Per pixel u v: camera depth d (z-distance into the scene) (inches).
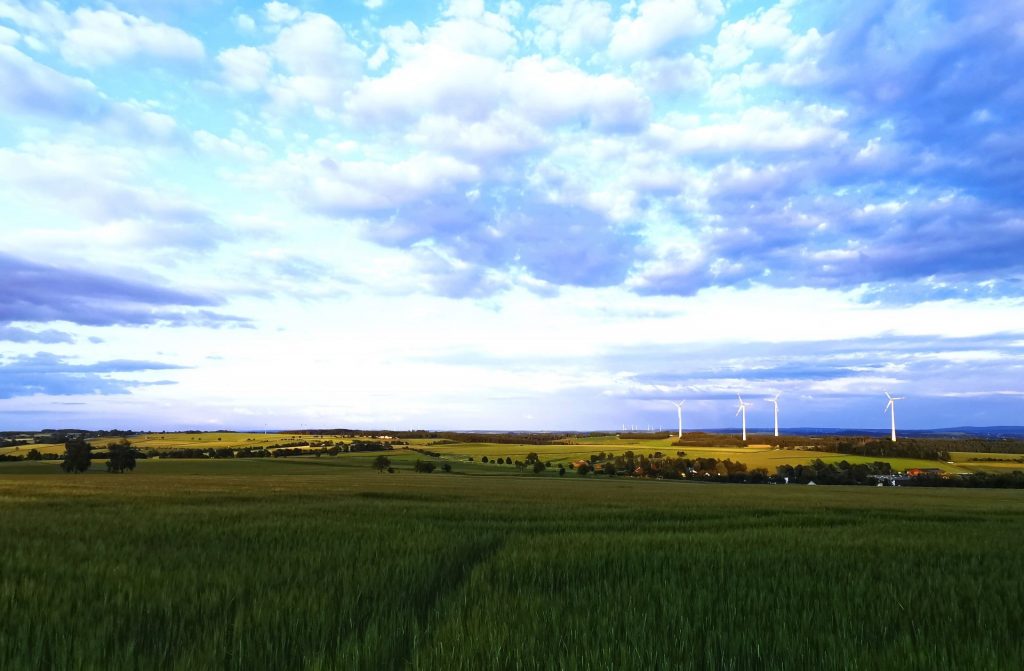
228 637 209.0
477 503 1119.6
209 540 493.7
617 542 508.4
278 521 671.1
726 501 1369.3
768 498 1581.0
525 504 1116.5
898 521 860.0
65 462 3371.1
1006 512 1107.3
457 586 315.6
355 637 202.2
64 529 561.3
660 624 231.6
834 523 816.3
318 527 607.5
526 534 587.8
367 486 1863.9
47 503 960.9
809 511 1048.8
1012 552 479.5
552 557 406.6
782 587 309.7
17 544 446.6
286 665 184.9
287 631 212.4
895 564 400.2
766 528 701.3
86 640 199.3
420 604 268.8
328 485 1905.8
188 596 270.1
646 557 411.2
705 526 740.0
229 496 1207.6
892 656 195.5
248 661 185.0
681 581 323.0
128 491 1357.0
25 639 201.9
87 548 435.8
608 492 1865.2
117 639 203.5
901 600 288.2
